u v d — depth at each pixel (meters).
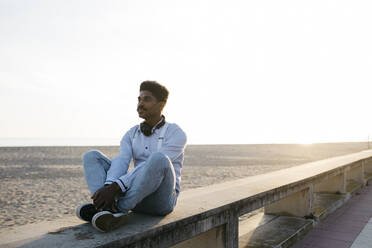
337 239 3.88
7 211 6.98
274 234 3.75
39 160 20.59
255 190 3.21
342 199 5.95
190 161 20.11
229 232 2.61
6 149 32.00
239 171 14.37
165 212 2.16
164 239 1.94
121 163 2.14
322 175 4.95
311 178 4.46
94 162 2.12
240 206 2.77
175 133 2.31
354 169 8.20
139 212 2.25
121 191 1.95
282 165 17.31
